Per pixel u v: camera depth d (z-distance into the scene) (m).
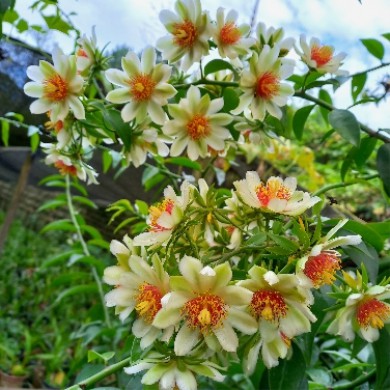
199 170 0.42
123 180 0.72
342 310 0.21
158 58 0.31
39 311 0.95
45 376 0.73
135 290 0.20
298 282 0.19
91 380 0.23
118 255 0.21
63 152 0.32
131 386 0.24
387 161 0.29
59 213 1.47
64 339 0.79
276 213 0.21
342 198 0.82
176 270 0.20
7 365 0.73
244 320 0.19
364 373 0.30
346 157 0.32
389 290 0.21
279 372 0.23
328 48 0.29
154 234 0.20
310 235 0.21
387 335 0.23
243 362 0.20
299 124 0.32
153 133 0.28
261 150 0.58
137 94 0.26
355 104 0.30
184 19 0.26
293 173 0.78
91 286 0.52
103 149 0.39
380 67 0.32
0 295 1.01
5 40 0.37
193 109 0.27
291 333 0.19
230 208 0.22
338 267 0.20
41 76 0.26
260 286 0.19
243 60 0.30
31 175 1.07
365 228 0.24
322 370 0.32
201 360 0.19
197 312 0.18
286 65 0.27
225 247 0.22
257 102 0.27
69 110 0.28
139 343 0.21
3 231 0.76
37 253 1.29
